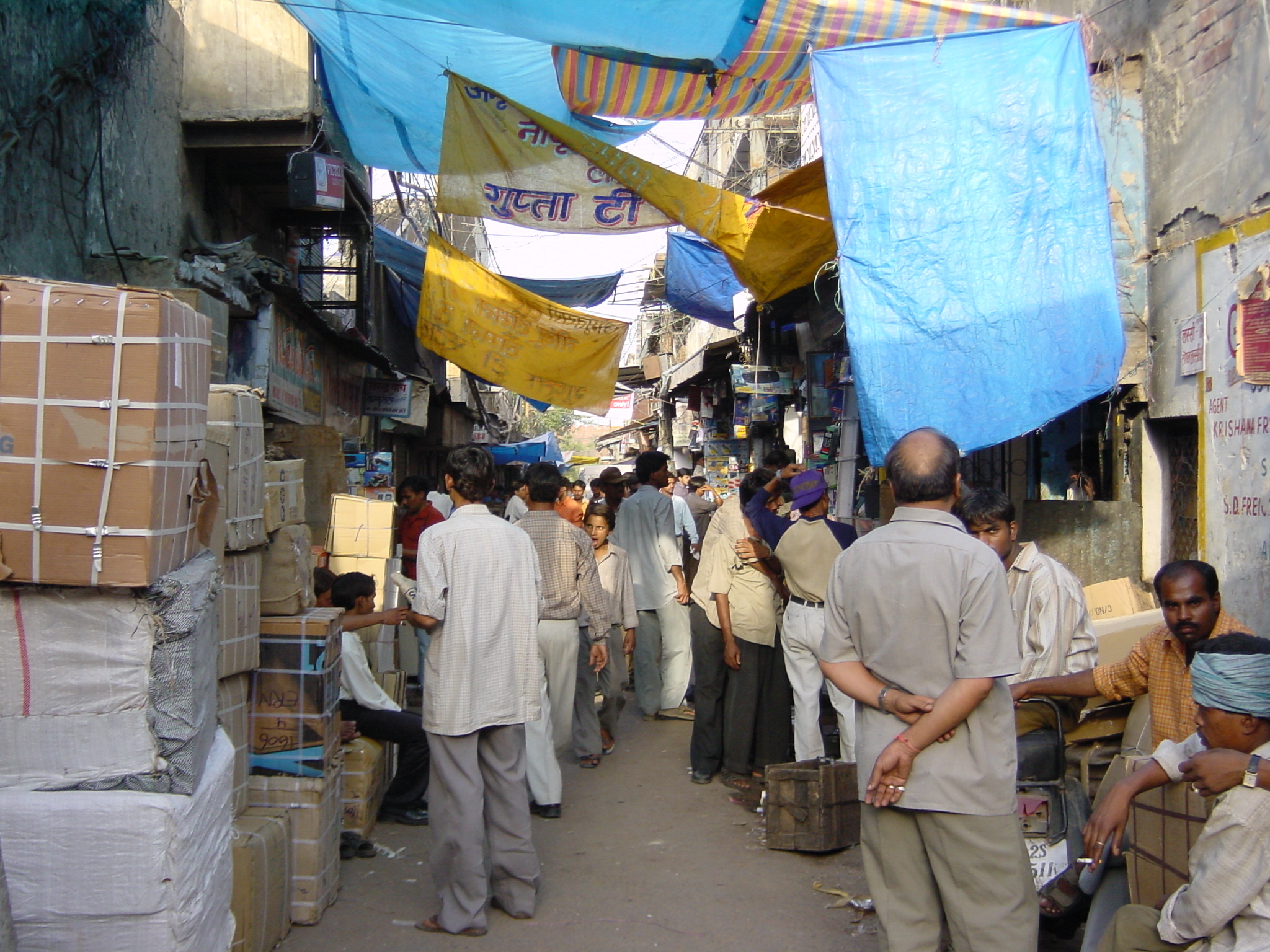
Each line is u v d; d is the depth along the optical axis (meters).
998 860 2.62
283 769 3.91
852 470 8.66
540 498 5.47
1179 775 2.75
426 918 3.95
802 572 5.27
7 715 2.41
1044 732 3.74
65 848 2.40
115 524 2.32
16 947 2.37
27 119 5.49
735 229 6.95
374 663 6.56
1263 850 2.29
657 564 7.77
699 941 3.78
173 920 2.45
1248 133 4.63
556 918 4.00
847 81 5.05
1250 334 4.51
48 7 5.67
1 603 2.38
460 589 3.88
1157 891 2.88
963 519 3.92
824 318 9.20
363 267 11.40
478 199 6.94
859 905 4.07
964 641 2.60
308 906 3.87
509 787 3.98
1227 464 4.68
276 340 8.03
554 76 7.97
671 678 7.91
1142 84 5.67
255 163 8.98
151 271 6.47
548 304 10.38
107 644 2.42
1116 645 4.42
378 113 8.88
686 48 5.96
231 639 3.59
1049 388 4.79
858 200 4.97
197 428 2.61
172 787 2.48
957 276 4.90
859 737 2.82
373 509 7.00
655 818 5.29
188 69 8.34
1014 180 4.97
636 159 6.80
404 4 6.00
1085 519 5.69
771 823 4.73
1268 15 4.47
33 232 5.73
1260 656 2.42
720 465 17.78
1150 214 5.56
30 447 2.30
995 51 5.05
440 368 16.50
